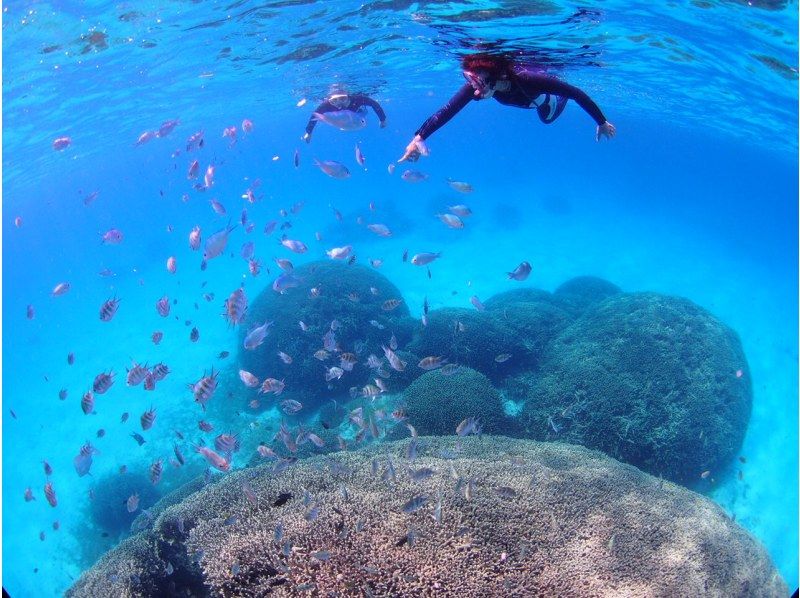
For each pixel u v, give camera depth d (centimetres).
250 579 473
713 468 1061
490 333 1305
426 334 1331
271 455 745
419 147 581
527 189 5962
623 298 1338
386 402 1178
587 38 1323
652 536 547
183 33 1403
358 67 1908
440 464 638
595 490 609
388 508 520
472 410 998
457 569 449
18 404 1989
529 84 588
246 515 566
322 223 4231
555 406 1077
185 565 588
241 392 1447
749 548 603
